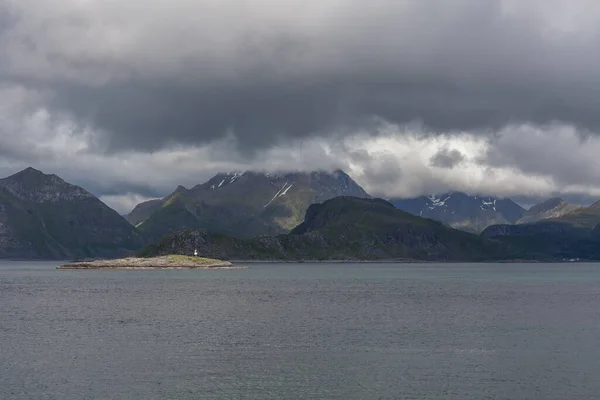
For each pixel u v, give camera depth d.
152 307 143.50
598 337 96.25
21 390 64.38
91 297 174.62
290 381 68.19
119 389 64.94
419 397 62.34
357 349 85.62
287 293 194.38
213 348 86.31
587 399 61.59
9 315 126.62
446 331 102.75
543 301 163.12
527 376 70.12
